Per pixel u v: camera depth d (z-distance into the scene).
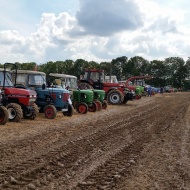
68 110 16.02
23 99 13.27
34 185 5.29
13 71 15.51
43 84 15.09
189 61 111.00
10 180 5.45
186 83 110.75
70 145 8.70
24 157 7.13
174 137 10.42
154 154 7.91
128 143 9.27
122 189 5.27
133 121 14.59
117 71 114.00
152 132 11.43
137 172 6.29
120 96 24.80
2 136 9.70
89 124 13.22
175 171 6.42
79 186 5.33
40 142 8.95
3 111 11.90
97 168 6.48
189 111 20.22
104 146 8.75
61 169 6.31
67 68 98.25
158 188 5.38
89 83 25.33
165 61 112.81
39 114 15.98
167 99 35.16
